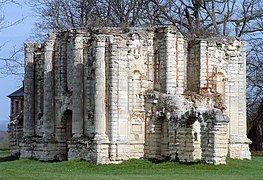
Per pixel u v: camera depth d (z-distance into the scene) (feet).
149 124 187.32
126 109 186.29
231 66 201.98
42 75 214.07
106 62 186.29
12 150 237.25
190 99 188.96
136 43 188.85
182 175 153.58
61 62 203.62
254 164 181.78
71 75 198.59
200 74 196.24
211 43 198.39
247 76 277.23
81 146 187.83
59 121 203.92
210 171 163.12
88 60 191.21
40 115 213.66
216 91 198.49
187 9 273.95
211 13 271.28
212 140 169.48
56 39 206.28
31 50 218.79
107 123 185.26
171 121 180.65
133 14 275.18
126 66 186.80
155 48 192.13
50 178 139.13
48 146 204.23
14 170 161.07
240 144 201.36
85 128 191.01
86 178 141.59
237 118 202.08
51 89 205.77
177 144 178.91
